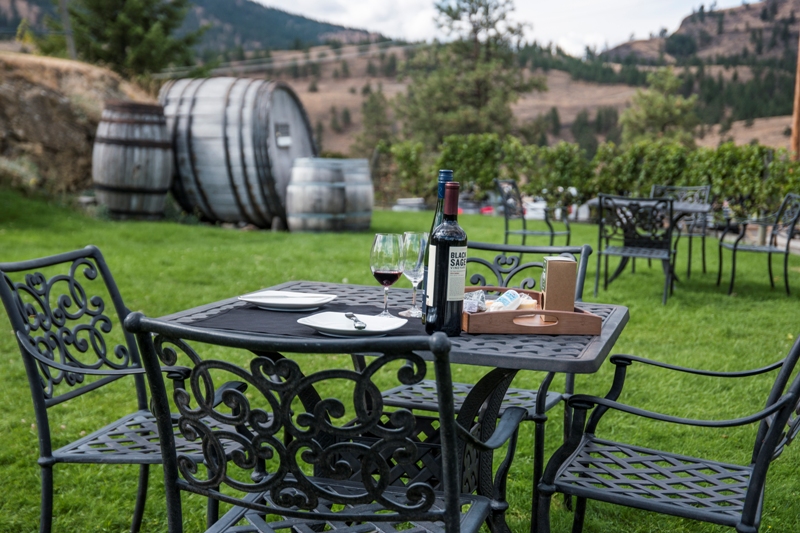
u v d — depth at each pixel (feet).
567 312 6.22
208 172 35.96
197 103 35.96
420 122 114.32
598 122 177.68
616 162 43.96
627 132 128.36
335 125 228.43
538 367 5.26
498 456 10.62
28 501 8.97
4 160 35.24
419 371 4.13
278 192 36.01
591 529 8.58
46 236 28.60
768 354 16.14
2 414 11.76
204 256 26.43
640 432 11.64
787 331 18.29
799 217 22.94
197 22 440.45
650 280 25.27
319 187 35.22
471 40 116.67
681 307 20.76
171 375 6.56
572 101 193.06
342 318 6.38
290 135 37.47
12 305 6.70
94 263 8.16
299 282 9.02
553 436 11.41
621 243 34.55
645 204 21.68
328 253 28.19
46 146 36.86
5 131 35.68
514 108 188.75
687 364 15.34
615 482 6.40
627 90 194.49
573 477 6.52
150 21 95.35
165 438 4.89
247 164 35.42
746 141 137.28
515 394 8.76
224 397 4.61
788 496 9.53
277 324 6.42
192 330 4.43
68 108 38.09
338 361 15.24
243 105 35.27
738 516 5.70
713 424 5.63
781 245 35.37
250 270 24.09
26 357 6.73
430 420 7.27
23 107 36.58
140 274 22.75
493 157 50.39
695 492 6.22
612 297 21.95
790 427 5.84
